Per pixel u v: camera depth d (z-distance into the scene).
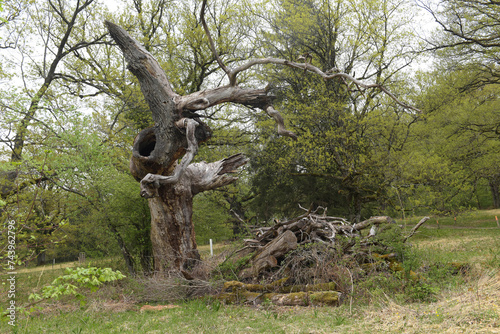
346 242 8.95
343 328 5.43
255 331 5.84
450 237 18.61
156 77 10.77
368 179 18.80
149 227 14.51
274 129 20.80
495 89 23.06
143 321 7.18
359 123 17.97
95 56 22.45
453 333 4.51
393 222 10.33
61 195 14.55
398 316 5.58
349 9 19.75
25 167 11.86
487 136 22.50
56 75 20.52
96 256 15.50
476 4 19.39
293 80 21.67
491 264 8.56
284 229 9.92
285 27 20.92
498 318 4.70
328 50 20.20
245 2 21.31
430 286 7.02
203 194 23.41
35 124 14.55
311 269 8.49
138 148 11.30
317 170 20.44
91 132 15.12
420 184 18.39
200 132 11.27
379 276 7.37
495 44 19.38
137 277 11.16
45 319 8.26
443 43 20.50
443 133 22.75
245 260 9.88
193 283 9.70
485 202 42.62
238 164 13.53
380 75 19.67
